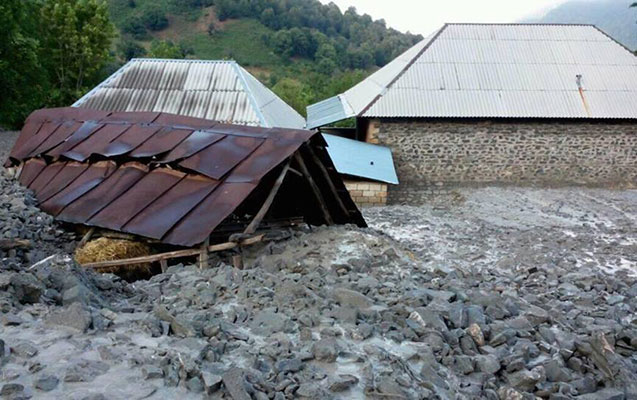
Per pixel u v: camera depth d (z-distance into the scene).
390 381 3.75
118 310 4.77
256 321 4.75
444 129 20.27
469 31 23.31
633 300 7.95
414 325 4.96
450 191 20.34
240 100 19.78
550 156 20.53
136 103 19.86
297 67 76.12
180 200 7.83
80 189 9.09
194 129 9.20
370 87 22.62
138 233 7.49
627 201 17.92
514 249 11.51
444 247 11.52
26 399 3.08
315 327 4.73
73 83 35.56
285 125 20.58
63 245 8.22
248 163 8.02
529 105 20.14
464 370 4.50
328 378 3.84
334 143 19.38
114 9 83.06
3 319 4.04
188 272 6.36
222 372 3.64
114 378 3.42
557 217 15.20
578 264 10.51
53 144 10.71
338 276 6.47
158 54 43.91
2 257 6.53
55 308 4.45
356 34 97.06
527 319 5.71
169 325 4.35
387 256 7.54
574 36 23.23
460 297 6.09
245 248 7.75
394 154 20.44
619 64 21.94
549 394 4.41
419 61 21.78
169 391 3.38
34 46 26.92
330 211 10.12
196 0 88.31
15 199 9.02
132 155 8.97
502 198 18.31
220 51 76.88
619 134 20.34
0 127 28.00
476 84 20.95
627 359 5.25
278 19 88.25
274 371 3.83
